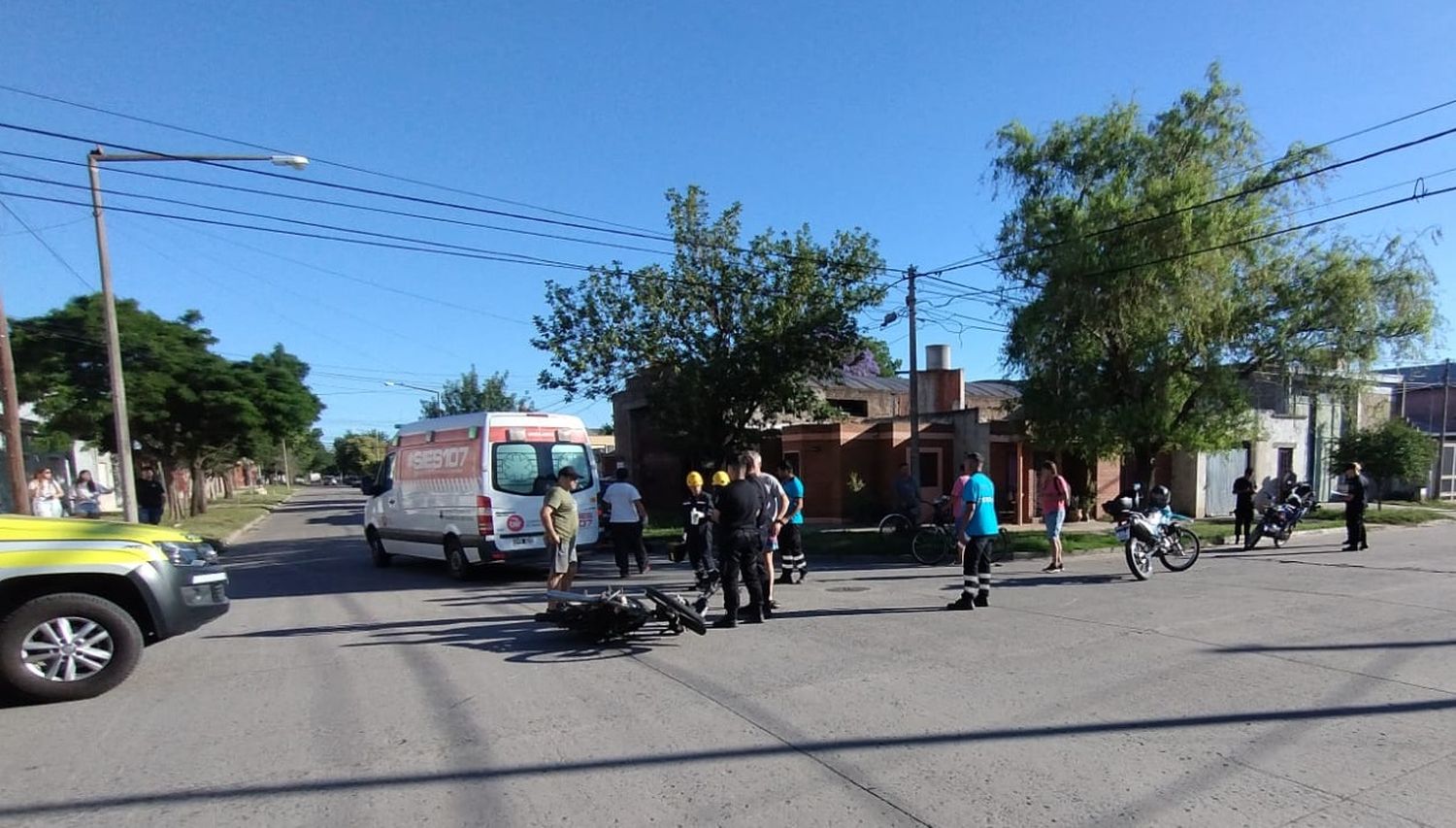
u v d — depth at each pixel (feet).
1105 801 13.07
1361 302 52.85
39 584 19.51
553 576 29.12
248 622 29.53
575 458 42.45
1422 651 22.68
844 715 17.47
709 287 61.82
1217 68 52.70
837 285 62.69
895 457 72.38
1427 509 84.74
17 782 14.33
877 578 40.16
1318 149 51.65
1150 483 57.41
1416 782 13.67
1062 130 55.62
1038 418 58.23
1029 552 51.21
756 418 71.26
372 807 13.16
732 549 26.99
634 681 20.43
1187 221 49.03
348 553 58.23
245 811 13.08
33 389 73.46
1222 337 54.49
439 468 42.50
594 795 13.52
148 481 57.82
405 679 20.90
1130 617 28.02
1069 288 52.31
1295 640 24.25
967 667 21.38
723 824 12.41
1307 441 89.61
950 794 13.39
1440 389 110.83
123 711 18.40
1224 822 12.27
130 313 81.10
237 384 87.76
